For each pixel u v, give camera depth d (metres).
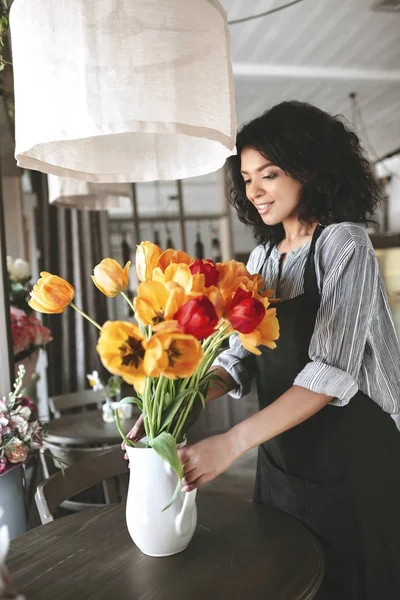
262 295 1.09
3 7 1.56
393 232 6.54
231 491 3.49
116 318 4.63
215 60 0.96
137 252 1.04
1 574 0.57
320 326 1.23
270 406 1.16
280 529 1.22
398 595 1.28
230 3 3.57
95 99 0.89
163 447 0.98
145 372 0.80
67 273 3.89
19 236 3.78
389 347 1.33
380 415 1.32
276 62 4.64
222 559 1.09
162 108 0.89
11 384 1.63
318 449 1.31
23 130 0.96
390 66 4.86
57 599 0.96
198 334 0.83
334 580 1.28
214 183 8.96
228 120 0.99
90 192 2.82
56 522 1.30
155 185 8.81
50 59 0.91
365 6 3.75
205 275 0.96
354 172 1.40
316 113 1.37
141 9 0.88
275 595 0.95
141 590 0.98
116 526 1.26
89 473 1.51
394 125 6.49
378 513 1.28
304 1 3.61
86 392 3.05
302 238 1.44
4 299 1.62
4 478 1.44
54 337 3.83
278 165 1.34
